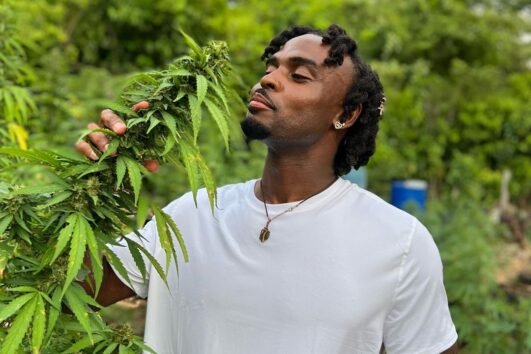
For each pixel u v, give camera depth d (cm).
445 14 944
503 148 850
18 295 131
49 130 407
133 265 166
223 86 137
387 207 164
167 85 129
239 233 162
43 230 132
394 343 164
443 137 833
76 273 122
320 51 157
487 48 946
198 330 161
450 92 848
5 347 121
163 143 133
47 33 534
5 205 134
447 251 498
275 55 157
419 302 162
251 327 157
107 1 630
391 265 158
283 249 159
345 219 161
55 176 131
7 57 224
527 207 853
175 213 172
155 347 167
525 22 963
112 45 646
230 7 671
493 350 426
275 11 684
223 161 409
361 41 776
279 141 156
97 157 133
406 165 802
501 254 632
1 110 224
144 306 394
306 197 163
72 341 142
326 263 157
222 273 160
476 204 659
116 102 138
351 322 155
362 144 167
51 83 453
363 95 160
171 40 636
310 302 155
